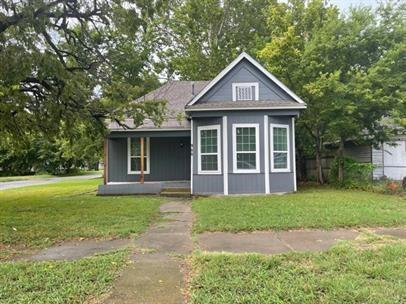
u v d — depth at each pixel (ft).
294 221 25.73
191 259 17.17
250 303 11.77
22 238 22.50
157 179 56.08
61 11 32.12
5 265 16.35
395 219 26.02
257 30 99.66
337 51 52.13
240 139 45.55
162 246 20.01
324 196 40.04
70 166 148.87
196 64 95.66
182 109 57.31
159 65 81.35
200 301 12.00
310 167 68.90
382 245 19.11
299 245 19.63
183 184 52.08
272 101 47.98
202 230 24.02
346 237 21.36
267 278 14.06
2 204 39.88
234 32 100.73
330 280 13.58
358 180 51.16
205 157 46.68
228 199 39.73
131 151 56.18
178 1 73.20
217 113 45.50
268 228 24.20
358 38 51.21
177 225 26.48
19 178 118.83
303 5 59.93
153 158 56.24
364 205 32.65
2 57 26.40
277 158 46.24
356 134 53.26
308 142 62.80
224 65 96.78
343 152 59.31
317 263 15.93
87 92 38.01
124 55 41.60
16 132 42.60
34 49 27.96
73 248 20.03
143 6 32.71
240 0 98.12
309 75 52.75
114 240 21.81
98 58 38.60
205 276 14.39
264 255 17.43
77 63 38.27
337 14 55.06
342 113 49.19
